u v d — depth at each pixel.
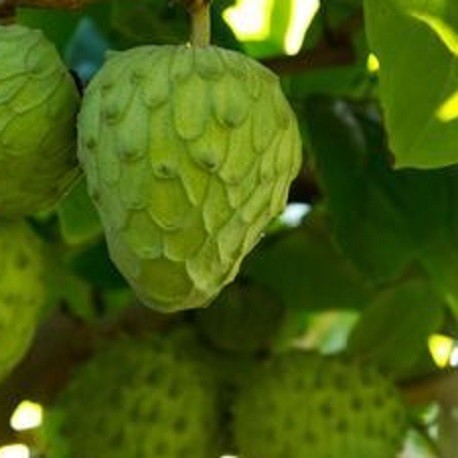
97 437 6.74
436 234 6.71
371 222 6.75
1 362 5.88
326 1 6.95
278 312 7.28
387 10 5.26
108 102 4.91
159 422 6.73
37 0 5.18
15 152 5.21
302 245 7.43
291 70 6.95
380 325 7.21
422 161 5.29
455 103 5.27
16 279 5.74
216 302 7.18
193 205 4.86
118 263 5.03
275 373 6.78
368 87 7.08
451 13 5.26
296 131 5.10
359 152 6.82
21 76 5.18
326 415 6.66
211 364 7.11
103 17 6.94
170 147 4.84
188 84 4.89
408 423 7.08
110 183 4.91
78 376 6.87
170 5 5.19
